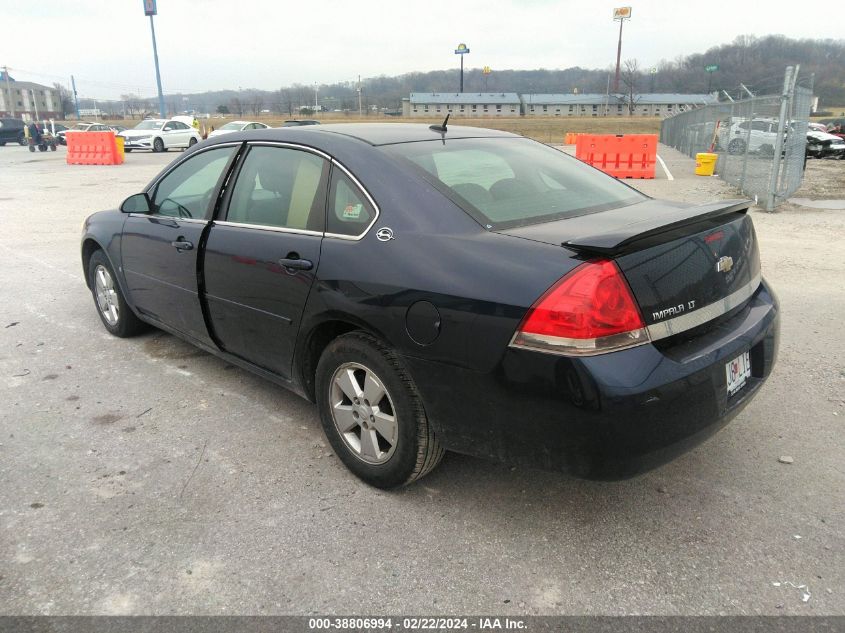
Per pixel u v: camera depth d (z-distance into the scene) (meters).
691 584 2.39
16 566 2.51
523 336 2.29
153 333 5.20
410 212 2.76
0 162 26.36
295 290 3.06
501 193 2.96
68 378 4.31
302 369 3.22
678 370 2.33
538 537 2.66
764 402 3.82
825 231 9.38
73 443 3.45
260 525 2.76
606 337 2.23
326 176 3.11
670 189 14.62
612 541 2.63
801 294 5.99
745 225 3.00
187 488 3.03
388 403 2.87
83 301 6.15
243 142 3.68
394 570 2.48
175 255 3.92
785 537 2.63
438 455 2.81
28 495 2.98
